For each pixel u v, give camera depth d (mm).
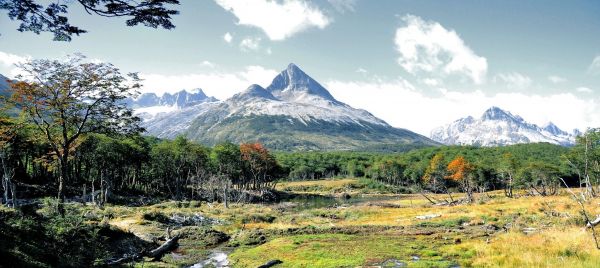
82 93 33562
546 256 22578
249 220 60219
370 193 152750
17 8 12445
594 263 19688
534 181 103625
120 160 91188
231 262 30438
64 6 12789
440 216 54875
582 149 82250
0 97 31375
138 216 50188
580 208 41719
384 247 31953
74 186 86062
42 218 26016
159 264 28734
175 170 106750
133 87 35844
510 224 41219
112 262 26859
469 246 29500
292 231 43312
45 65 32094
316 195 141375
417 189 162875
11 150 58656
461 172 101125
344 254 29547
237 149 127812
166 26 14039
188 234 41969
